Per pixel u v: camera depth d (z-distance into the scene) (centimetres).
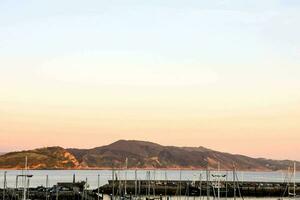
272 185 18212
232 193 16388
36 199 13675
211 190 15988
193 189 16212
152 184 17000
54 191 14100
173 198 15462
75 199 13862
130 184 17588
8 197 13325
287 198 16188
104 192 16450
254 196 16975
